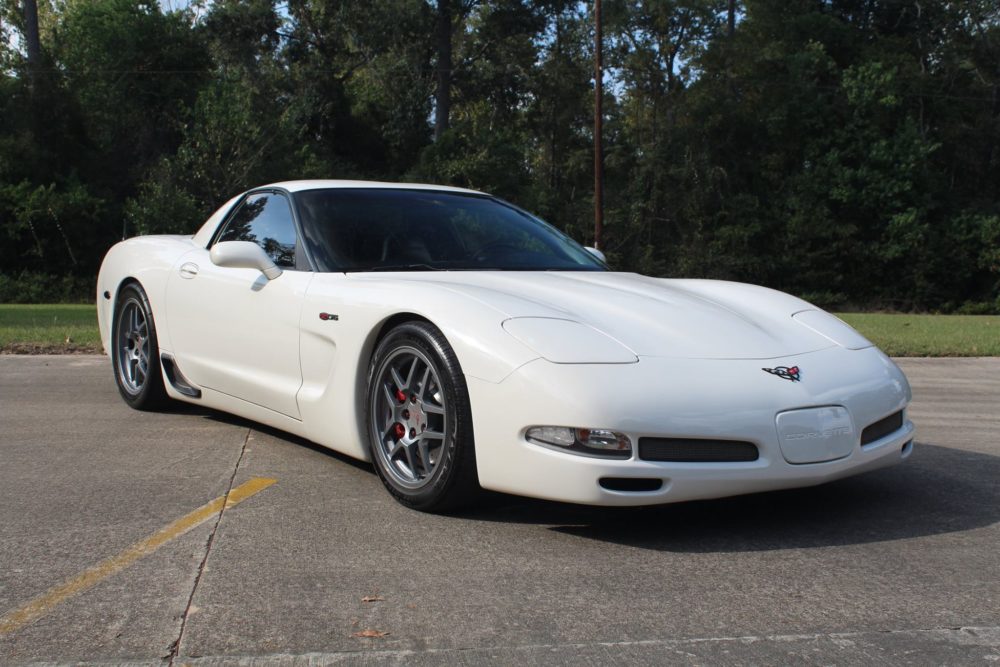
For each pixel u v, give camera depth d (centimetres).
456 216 429
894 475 385
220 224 473
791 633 218
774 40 4194
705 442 281
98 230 3469
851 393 306
